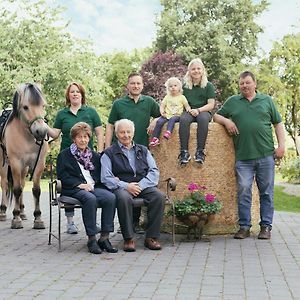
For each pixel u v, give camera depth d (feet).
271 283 17.19
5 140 29.04
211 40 144.97
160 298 15.39
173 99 26.32
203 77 26.18
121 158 23.80
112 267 19.60
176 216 24.98
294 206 41.55
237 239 25.44
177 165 26.18
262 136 25.39
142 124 26.63
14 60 87.25
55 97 88.58
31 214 35.06
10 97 84.58
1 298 15.34
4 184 32.40
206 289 16.39
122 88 152.46
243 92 25.67
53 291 16.15
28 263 20.30
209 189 26.11
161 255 21.85
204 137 25.52
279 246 23.71
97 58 94.63
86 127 23.85
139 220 27.30
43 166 28.73
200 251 22.63
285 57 112.37
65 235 26.91
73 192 23.12
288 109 112.06
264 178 25.54
